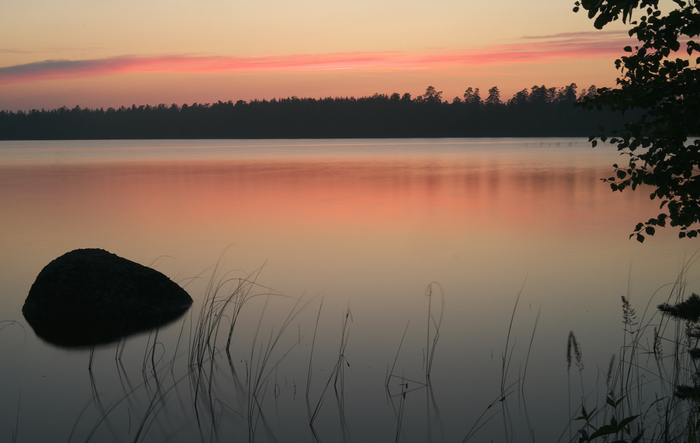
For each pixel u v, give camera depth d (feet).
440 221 42.65
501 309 22.02
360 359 17.52
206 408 14.62
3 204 53.06
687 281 25.08
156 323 20.88
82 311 20.89
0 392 15.51
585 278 26.17
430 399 15.01
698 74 10.28
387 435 13.39
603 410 14.19
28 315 21.20
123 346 18.70
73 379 16.26
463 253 31.63
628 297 23.18
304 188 67.05
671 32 10.44
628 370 16.22
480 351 18.03
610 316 20.95
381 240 35.53
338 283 25.82
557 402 14.73
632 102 10.91
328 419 14.03
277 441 13.15
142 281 21.86
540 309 21.94
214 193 62.13
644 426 13.08
